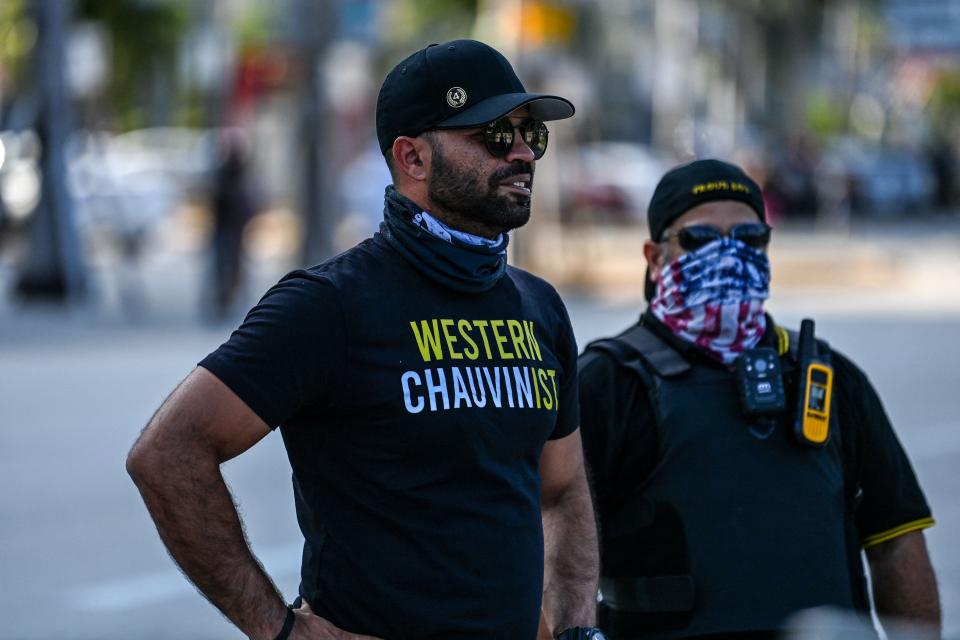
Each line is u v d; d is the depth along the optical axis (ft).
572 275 181.06
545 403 27.09
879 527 33.17
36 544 69.97
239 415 25.12
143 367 120.37
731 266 32.83
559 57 157.69
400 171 27.09
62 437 93.20
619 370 32.71
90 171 226.58
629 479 32.14
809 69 436.76
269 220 280.51
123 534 72.08
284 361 25.31
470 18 380.99
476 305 26.91
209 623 59.52
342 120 278.05
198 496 25.02
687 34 386.93
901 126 485.97
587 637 28.02
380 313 25.95
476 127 26.43
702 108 414.62
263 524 73.72
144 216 249.14
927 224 352.69
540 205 179.32
